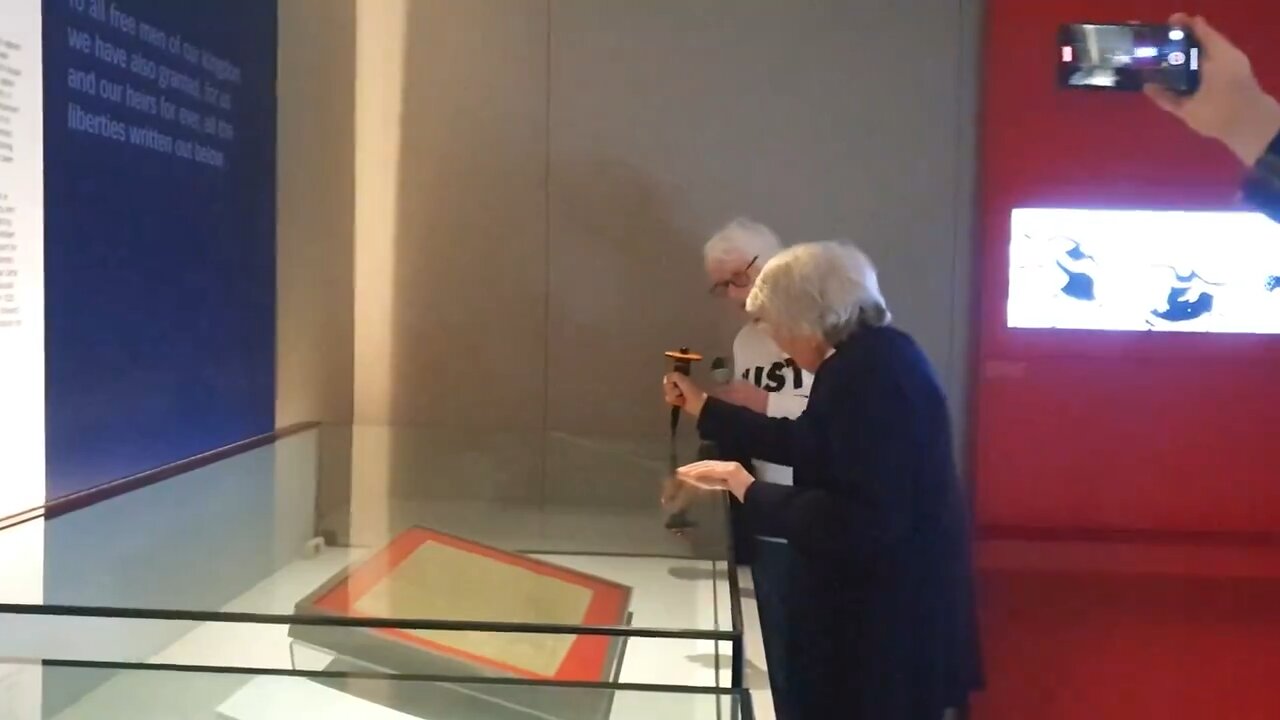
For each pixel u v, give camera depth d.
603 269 2.48
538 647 1.14
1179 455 2.29
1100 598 2.29
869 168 2.43
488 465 1.90
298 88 2.25
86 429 1.50
